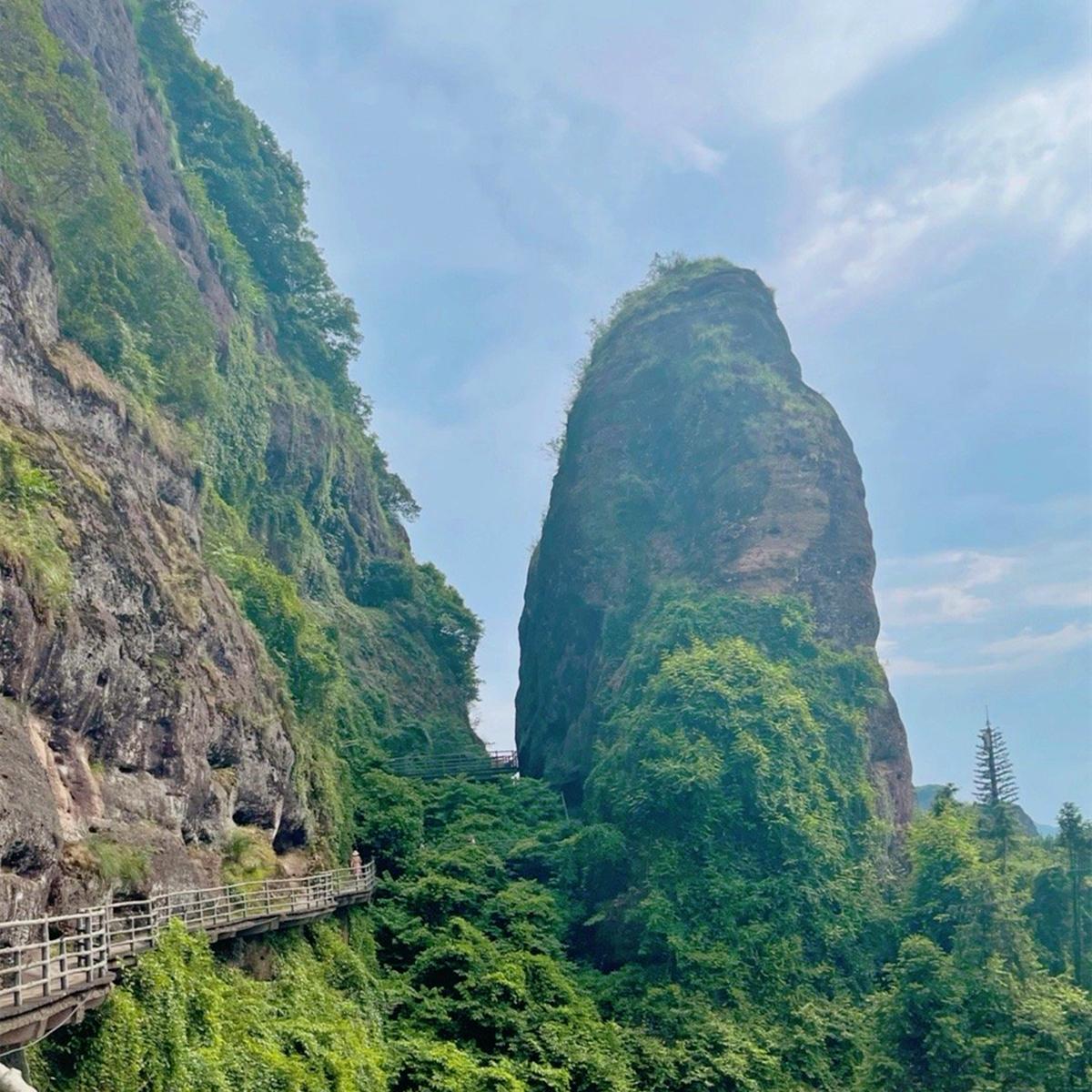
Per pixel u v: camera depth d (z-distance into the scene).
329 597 65.62
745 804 39.59
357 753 49.16
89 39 51.66
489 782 54.06
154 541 30.09
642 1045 31.98
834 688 46.19
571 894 41.34
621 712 46.62
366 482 77.81
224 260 60.66
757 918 37.22
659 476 59.69
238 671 32.16
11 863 16.86
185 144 69.31
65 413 27.50
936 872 38.12
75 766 21.31
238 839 29.12
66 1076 14.77
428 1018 30.53
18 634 19.25
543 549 69.56
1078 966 33.09
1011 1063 26.41
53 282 29.42
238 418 55.47
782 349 61.00
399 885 38.84
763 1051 32.44
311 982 27.05
